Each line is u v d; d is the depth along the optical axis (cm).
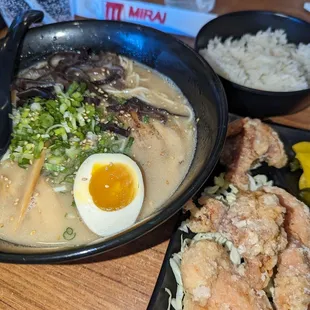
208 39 31
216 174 25
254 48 32
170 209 16
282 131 26
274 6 38
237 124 25
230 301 18
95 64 24
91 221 19
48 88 23
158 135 22
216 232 22
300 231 22
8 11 32
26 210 20
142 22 33
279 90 29
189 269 19
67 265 21
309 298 19
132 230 16
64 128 21
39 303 20
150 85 25
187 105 23
